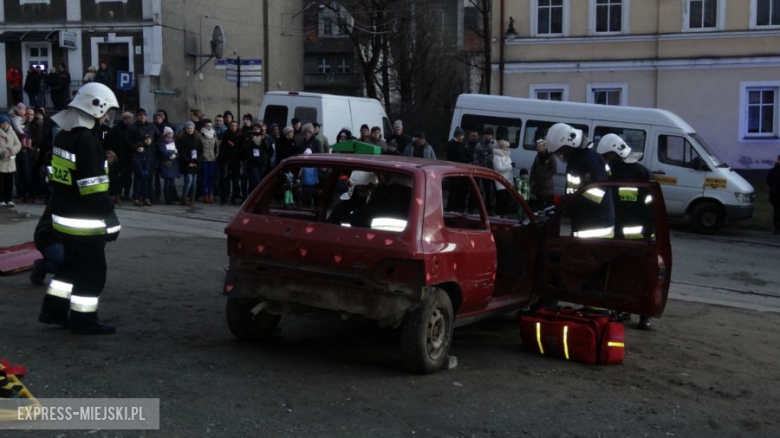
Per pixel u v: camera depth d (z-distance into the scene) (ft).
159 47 94.48
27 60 96.68
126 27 94.58
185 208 52.06
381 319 19.63
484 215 22.90
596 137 58.95
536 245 25.39
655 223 24.04
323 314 20.70
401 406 17.69
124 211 48.52
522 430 16.75
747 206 55.77
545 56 87.86
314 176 26.89
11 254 30.19
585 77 87.15
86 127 21.33
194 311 25.45
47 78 87.86
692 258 45.70
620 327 22.35
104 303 25.76
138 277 29.99
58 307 21.98
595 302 24.85
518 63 88.48
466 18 180.34
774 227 58.49
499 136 61.98
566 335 22.38
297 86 136.98
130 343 21.40
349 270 19.47
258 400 17.51
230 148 54.54
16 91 94.89
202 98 104.83
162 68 94.89
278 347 22.18
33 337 21.39
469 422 16.99
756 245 51.93
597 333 22.30
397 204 21.57
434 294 19.92
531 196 57.00
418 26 134.31
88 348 20.63
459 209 25.75
